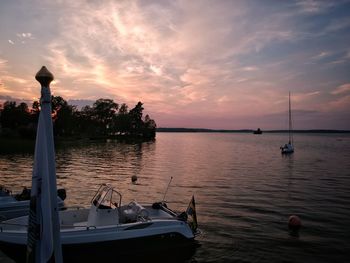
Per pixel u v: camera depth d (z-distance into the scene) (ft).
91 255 35.73
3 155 178.70
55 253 14.79
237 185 94.12
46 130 15.07
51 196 14.90
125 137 505.25
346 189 88.17
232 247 43.16
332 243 45.21
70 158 176.65
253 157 205.46
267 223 54.65
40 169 14.90
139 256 37.78
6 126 394.52
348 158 198.18
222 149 299.79
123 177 108.17
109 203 40.78
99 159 173.88
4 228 36.78
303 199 74.74
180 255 40.01
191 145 380.99
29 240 14.67
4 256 38.86
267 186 92.58
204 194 80.12
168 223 39.73
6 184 88.58
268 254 41.04
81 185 90.12
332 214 61.00
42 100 15.24
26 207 49.29
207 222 54.65
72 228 37.65
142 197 76.38
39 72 15.08
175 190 85.40
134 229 37.65
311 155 224.74
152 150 265.95
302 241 45.88
